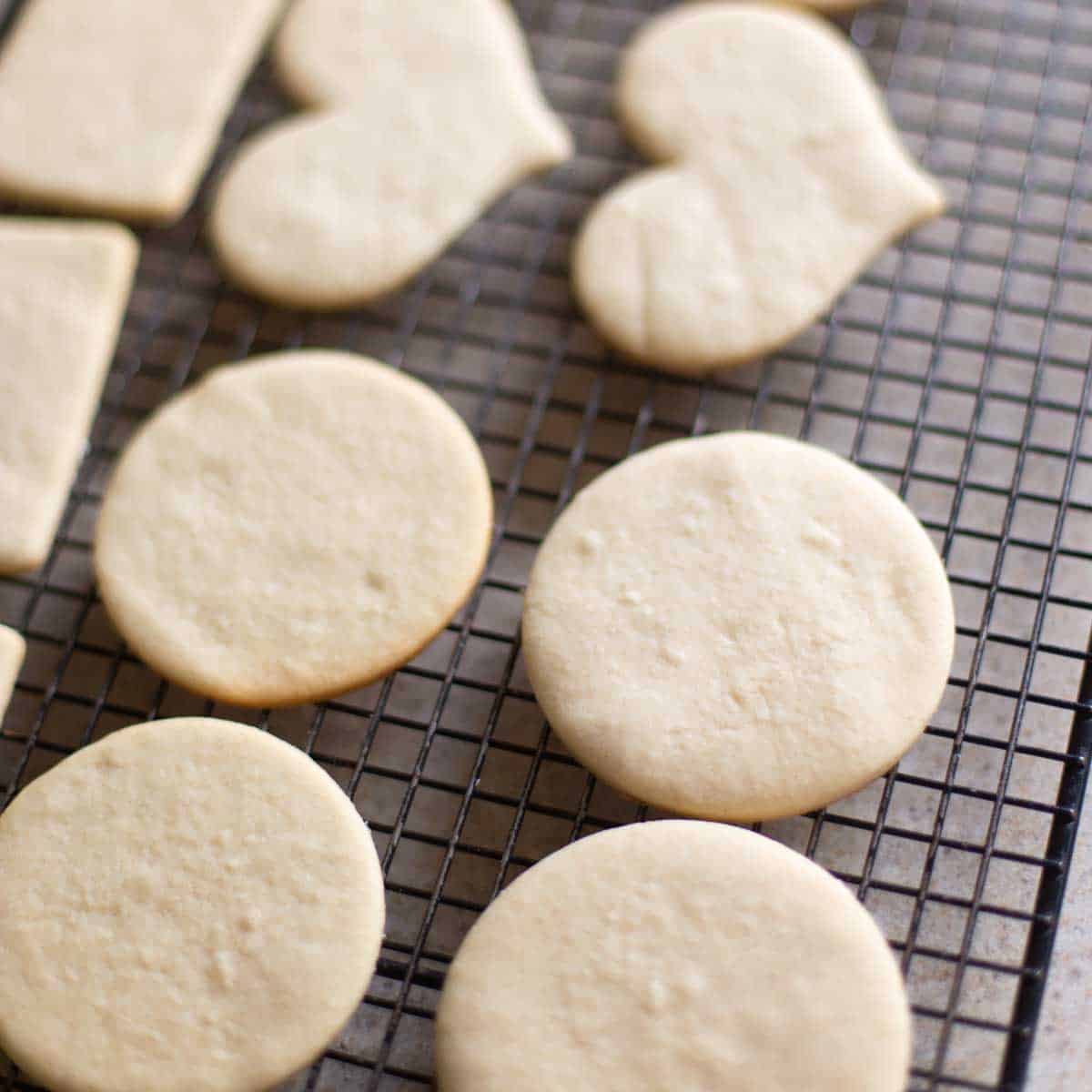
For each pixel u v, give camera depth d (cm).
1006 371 54
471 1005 45
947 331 55
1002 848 50
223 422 50
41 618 53
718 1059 45
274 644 48
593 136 58
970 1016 49
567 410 54
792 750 47
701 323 51
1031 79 57
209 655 48
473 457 50
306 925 46
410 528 49
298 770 47
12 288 52
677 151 53
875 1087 45
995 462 53
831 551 48
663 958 46
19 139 54
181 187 54
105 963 46
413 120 54
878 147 53
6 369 51
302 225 53
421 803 51
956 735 49
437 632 49
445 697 50
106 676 52
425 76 54
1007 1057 46
